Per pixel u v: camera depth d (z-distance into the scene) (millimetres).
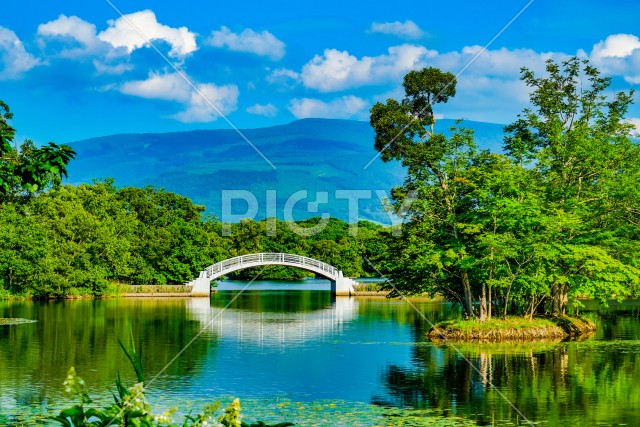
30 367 29672
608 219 44938
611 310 57875
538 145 50094
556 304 45750
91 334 40844
